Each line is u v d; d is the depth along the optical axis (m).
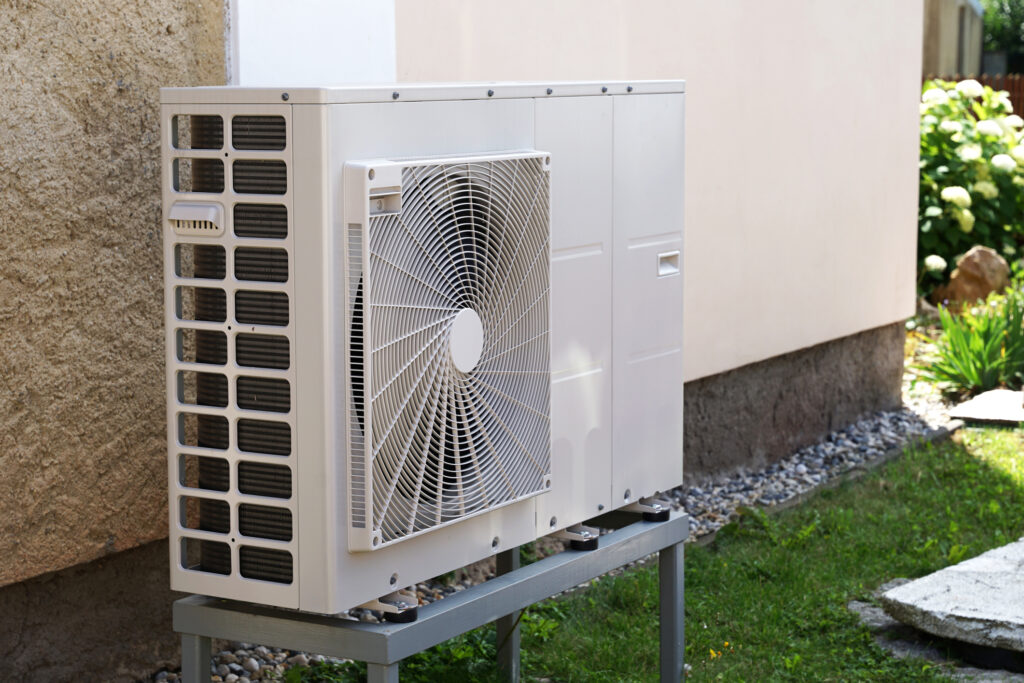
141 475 3.85
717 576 5.46
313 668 4.21
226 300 2.80
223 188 2.79
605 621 4.90
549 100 3.27
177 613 2.99
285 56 4.20
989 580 4.97
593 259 3.47
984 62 33.47
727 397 7.25
